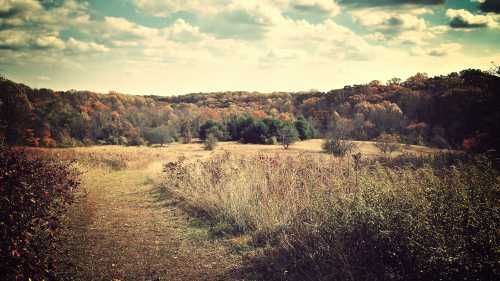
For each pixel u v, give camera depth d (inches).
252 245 224.5
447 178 179.0
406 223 150.7
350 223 172.1
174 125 2942.9
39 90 2605.8
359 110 2694.4
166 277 185.0
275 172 339.3
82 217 310.3
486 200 144.7
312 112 3250.5
